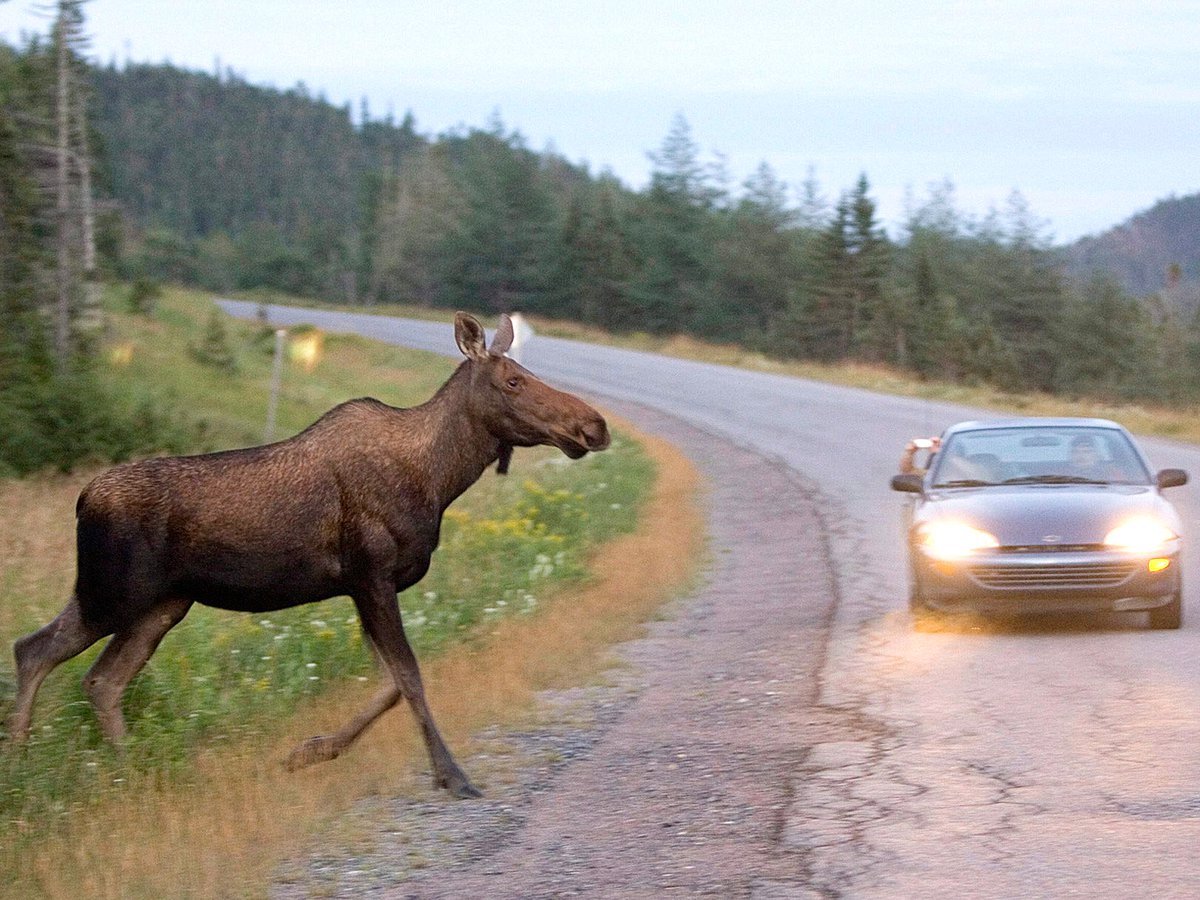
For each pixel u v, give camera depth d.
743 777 8.67
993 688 10.63
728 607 15.89
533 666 12.27
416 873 7.20
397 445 9.02
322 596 9.05
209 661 11.05
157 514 8.80
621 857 7.29
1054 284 134.88
